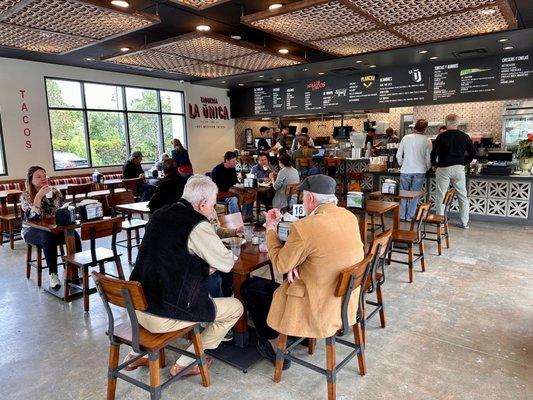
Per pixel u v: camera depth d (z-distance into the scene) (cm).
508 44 546
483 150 649
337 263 188
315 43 462
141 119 859
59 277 390
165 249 185
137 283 170
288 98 868
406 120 980
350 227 197
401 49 573
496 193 577
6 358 247
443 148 523
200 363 208
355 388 211
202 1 334
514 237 503
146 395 209
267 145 917
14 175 666
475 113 888
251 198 511
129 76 813
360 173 614
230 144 1030
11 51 600
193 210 193
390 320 287
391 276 374
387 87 719
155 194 399
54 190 379
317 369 199
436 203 548
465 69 639
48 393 213
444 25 394
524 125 771
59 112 723
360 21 377
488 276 371
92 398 208
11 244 500
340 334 211
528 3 400
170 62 586
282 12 348
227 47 493
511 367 228
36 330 283
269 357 233
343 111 786
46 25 378
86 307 311
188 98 926
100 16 353
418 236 372
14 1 315
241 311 224
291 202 473
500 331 269
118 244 500
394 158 683
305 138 759
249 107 959
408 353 244
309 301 192
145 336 188
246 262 226
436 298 324
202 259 190
